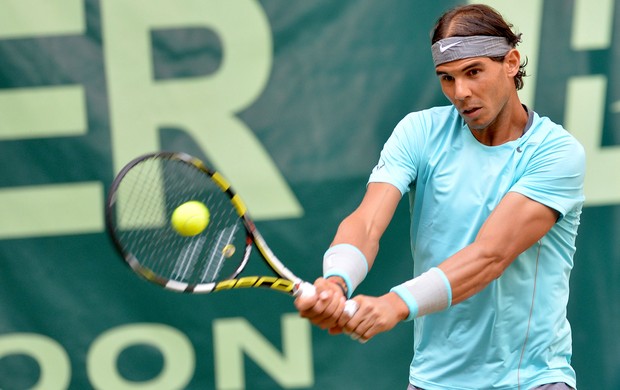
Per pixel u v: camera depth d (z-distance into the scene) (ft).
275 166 56.13
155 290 56.80
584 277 56.18
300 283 32.94
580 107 55.67
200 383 57.11
